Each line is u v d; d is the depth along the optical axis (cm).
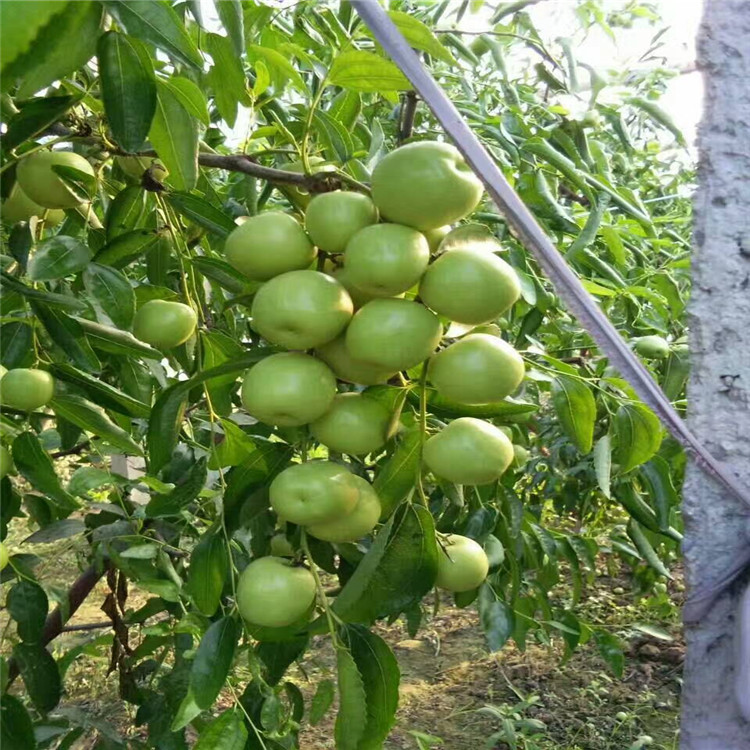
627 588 560
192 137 134
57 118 126
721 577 108
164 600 200
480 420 128
